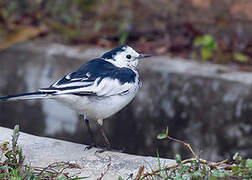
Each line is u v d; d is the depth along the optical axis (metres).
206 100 12.31
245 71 13.36
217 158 12.05
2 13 16.11
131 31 15.61
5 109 13.45
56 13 16.59
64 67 13.66
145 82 12.82
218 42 14.98
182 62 13.47
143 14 16.53
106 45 15.12
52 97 8.33
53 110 13.16
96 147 9.20
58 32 15.60
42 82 13.69
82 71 8.91
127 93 9.09
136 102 12.68
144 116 12.65
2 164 7.69
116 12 16.69
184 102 12.47
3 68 14.02
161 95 12.67
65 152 8.73
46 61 13.80
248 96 11.95
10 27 15.66
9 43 14.62
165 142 12.43
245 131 11.90
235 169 7.35
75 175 7.74
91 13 16.80
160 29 15.77
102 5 17.05
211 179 6.95
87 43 15.17
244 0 16.28
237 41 15.00
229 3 16.30
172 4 16.66
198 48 14.73
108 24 16.22
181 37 15.37
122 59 9.82
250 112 11.88
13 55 14.09
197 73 12.59
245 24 15.82
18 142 8.94
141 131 12.65
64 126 13.11
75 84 8.55
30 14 16.39
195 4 16.55
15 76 13.92
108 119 12.70
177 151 12.34
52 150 8.74
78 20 16.12
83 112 9.08
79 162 8.30
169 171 7.73
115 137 12.72
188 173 7.45
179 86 12.55
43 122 13.25
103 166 8.17
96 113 9.03
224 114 12.12
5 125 13.38
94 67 9.13
